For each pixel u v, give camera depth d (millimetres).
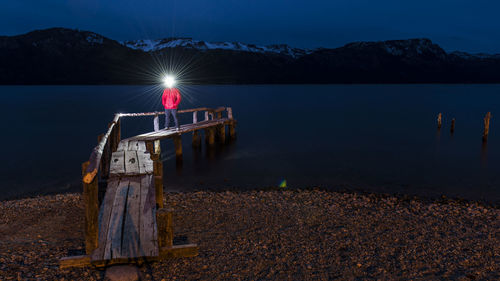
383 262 5879
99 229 5719
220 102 67000
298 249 6344
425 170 15727
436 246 6602
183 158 18344
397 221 8109
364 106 56219
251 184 13203
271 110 49062
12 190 12469
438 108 51281
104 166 9016
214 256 5891
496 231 7527
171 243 5602
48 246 6152
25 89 132750
